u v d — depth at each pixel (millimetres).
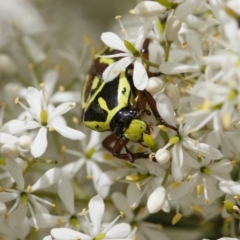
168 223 181
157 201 166
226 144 170
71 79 195
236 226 180
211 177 168
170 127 166
